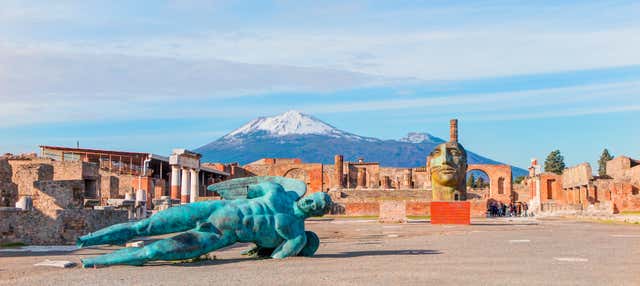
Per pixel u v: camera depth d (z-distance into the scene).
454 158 60.44
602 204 75.94
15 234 27.94
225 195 20.94
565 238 31.39
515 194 118.94
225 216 19.47
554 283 14.77
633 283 14.85
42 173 38.50
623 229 40.91
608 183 88.31
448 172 60.25
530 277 15.73
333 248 25.47
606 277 15.84
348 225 48.09
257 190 21.17
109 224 30.64
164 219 19.28
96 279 15.41
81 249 25.45
